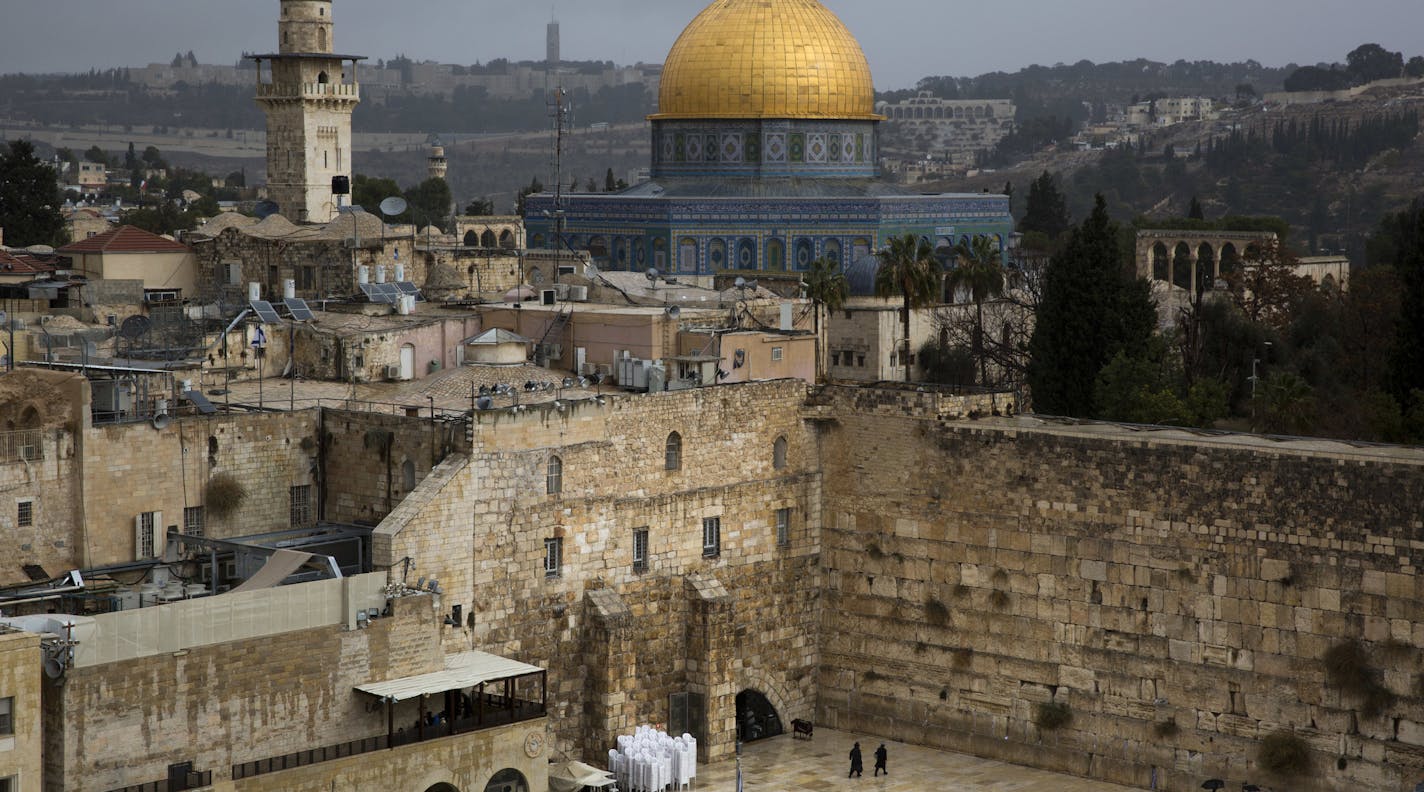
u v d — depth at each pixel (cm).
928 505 10956
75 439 9306
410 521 9362
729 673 10794
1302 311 18350
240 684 8450
